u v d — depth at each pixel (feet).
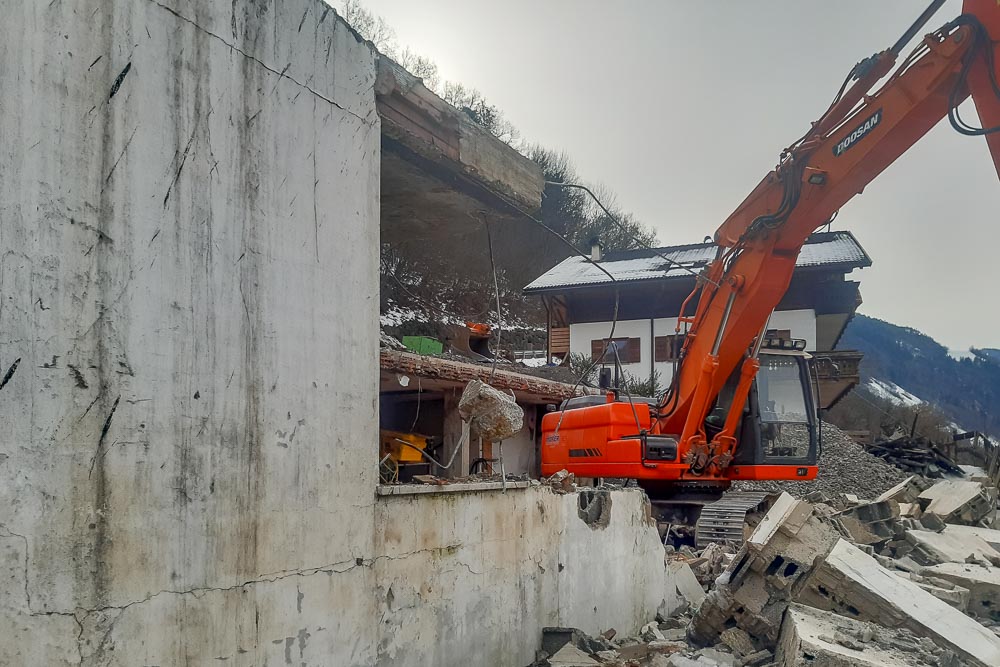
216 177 11.37
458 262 92.07
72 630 9.09
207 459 11.01
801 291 81.35
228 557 11.26
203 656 10.78
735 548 37.73
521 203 22.00
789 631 18.79
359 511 14.07
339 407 13.80
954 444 92.22
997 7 20.44
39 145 8.97
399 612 14.90
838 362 75.20
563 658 18.86
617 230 146.92
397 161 18.66
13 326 8.66
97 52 9.66
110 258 9.75
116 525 9.67
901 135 24.23
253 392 11.88
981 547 34.60
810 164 27.09
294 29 13.08
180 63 10.82
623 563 25.03
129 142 10.04
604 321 87.45
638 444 32.65
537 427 51.70
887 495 46.85
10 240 8.66
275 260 12.46
